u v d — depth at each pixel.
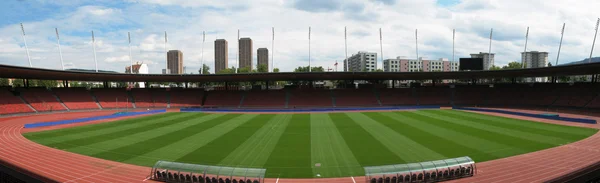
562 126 37.00
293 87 86.50
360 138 30.39
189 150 25.86
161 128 38.19
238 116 52.47
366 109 63.34
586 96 58.06
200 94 80.19
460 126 37.56
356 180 18.25
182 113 58.56
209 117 50.94
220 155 24.20
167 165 18.50
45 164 22.14
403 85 100.25
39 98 63.81
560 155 22.84
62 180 18.72
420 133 32.69
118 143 28.84
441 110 60.50
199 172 17.58
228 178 17.25
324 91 80.44
